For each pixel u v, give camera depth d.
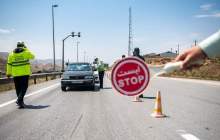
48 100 13.74
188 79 34.03
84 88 21.08
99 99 14.07
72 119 8.91
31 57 11.43
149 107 11.21
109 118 8.99
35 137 6.70
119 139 6.46
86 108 11.12
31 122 8.47
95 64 21.28
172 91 18.14
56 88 21.11
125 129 7.45
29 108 11.20
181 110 10.43
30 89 20.20
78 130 7.40
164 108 10.93
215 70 42.00
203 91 18.23
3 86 22.28
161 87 21.56
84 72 19.30
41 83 27.30
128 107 11.24
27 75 11.32
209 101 13.09
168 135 6.77
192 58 1.29
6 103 12.60
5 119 8.94
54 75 39.44
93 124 8.12
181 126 7.74
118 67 2.43
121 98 14.44
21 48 11.41
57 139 6.50
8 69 11.45
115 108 11.02
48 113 10.02
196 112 10.01
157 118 8.91
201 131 7.14
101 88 20.97
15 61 11.27
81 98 14.57
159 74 1.37
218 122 8.25
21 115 9.65
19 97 11.27
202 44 1.28
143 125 7.91
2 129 7.57
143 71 2.44
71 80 18.69
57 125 8.03
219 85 23.84
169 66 1.35
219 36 1.25
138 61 2.45
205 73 41.81
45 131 7.31
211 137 6.54
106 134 6.93
